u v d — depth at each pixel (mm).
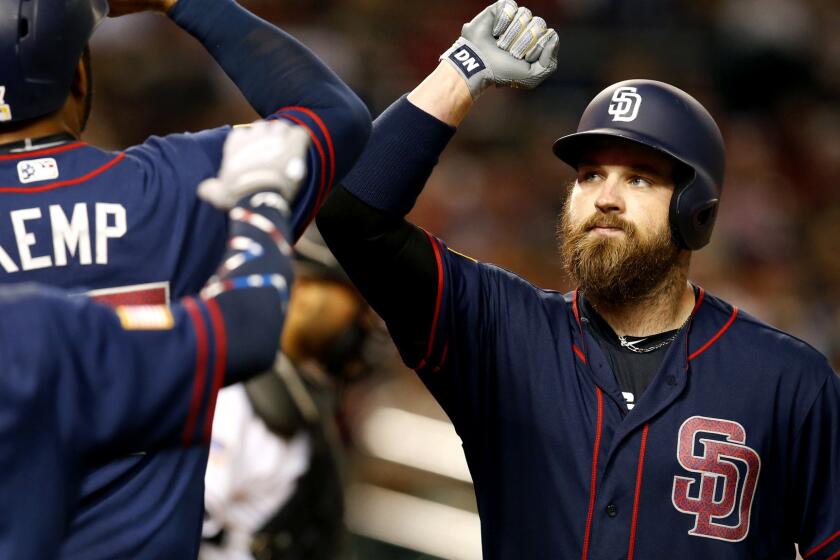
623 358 9930
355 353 15023
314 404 14148
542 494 9633
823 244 34500
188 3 8023
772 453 9688
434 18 40000
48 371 6152
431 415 25312
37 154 7098
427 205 34562
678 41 39531
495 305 10086
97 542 6891
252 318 6465
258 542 13047
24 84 6906
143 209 7230
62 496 6277
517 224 34531
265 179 6879
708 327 10000
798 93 39281
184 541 7316
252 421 12945
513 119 37688
